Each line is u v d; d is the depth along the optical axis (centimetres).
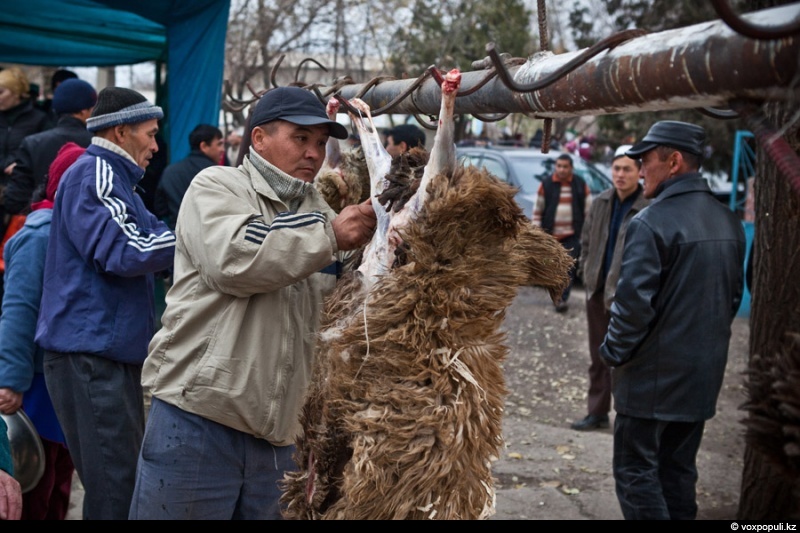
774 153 127
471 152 1203
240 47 1335
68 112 555
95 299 333
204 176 255
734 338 885
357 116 244
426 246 198
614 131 1525
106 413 334
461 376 199
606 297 541
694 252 365
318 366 227
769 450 145
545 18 200
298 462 236
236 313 252
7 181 631
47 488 390
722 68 130
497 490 486
